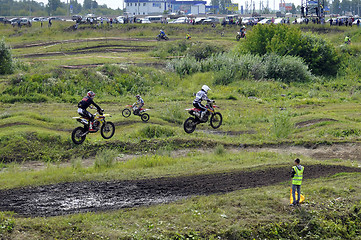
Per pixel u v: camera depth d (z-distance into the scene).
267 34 58.50
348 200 15.09
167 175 17.94
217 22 97.62
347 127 27.25
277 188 16.16
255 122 32.12
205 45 63.16
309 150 23.77
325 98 42.19
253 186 16.47
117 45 68.94
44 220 12.54
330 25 82.75
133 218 13.17
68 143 23.17
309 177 17.64
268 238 12.91
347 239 13.56
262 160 21.02
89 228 12.23
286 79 50.66
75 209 13.89
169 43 67.38
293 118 32.22
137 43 71.25
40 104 35.06
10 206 13.91
